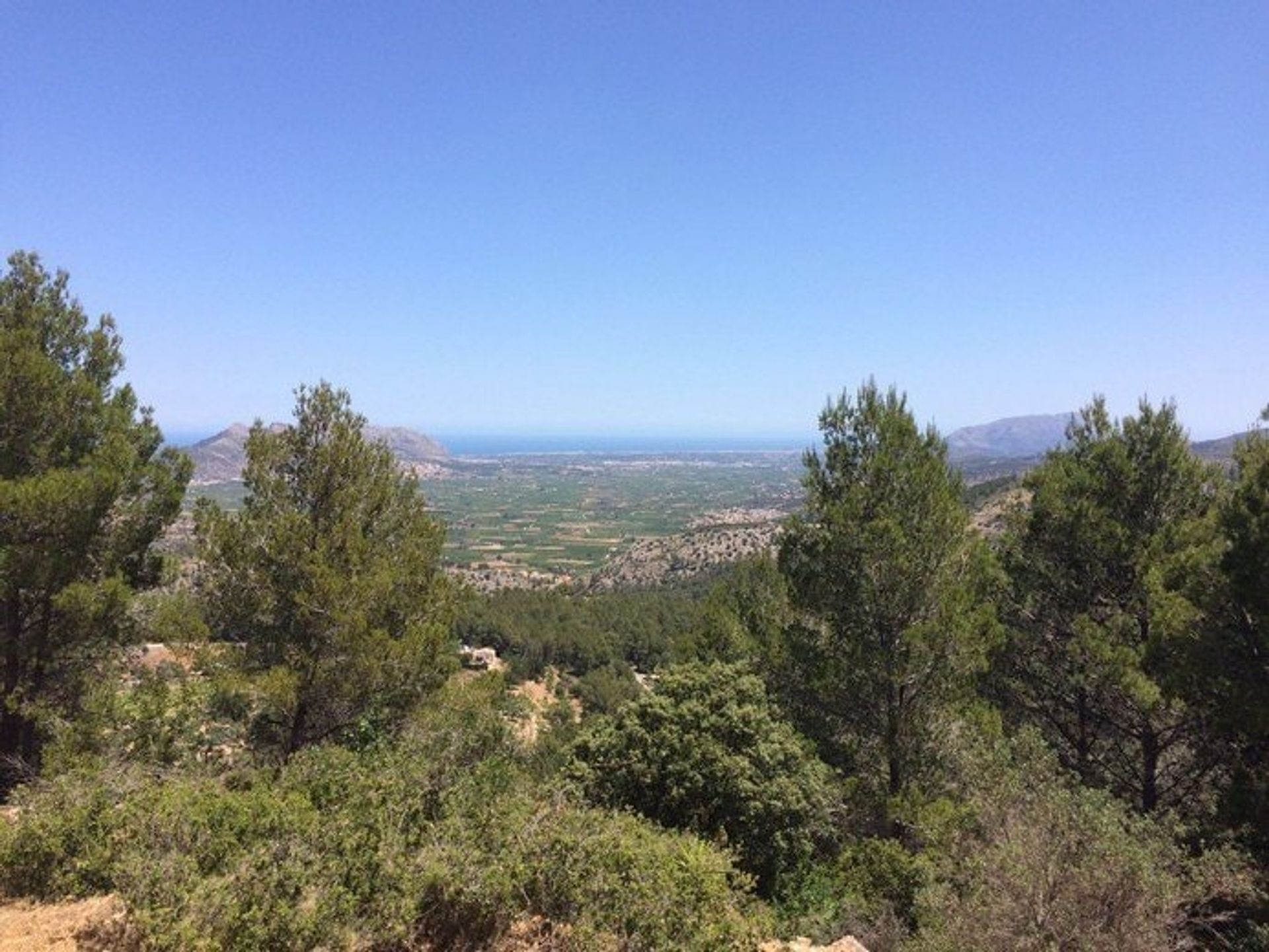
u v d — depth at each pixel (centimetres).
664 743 1012
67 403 1294
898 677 1257
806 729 1362
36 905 639
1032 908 663
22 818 720
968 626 1244
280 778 864
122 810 711
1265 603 1030
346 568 1223
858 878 966
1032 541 1580
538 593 7538
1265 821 1001
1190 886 749
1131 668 1305
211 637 1233
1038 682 1561
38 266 1346
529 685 5256
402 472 1400
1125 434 1508
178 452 1497
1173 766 1429
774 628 1489
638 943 565
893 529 1244
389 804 672
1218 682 1082
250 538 1224
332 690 1206
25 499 1159
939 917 746
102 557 1341
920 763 1261
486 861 612
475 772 833
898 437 1327
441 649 1278
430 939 572
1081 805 775
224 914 537
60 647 1317
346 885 577
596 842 652
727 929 591
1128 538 1434
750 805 959
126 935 568
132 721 1136
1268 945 723
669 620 6109
